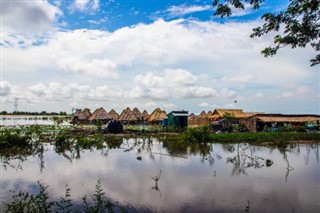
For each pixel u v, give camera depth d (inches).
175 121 1863.9
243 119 1931.6
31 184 533.6
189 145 1177.4
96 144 1119.0
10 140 1015.6
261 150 1039.0
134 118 2411.4
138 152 963.3
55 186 518.0
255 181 557.9
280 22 259.9
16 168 682.8
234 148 1080.8
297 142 1336.1
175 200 438.0
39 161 781.9
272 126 1886.1
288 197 455.8
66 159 815.7
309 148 1121.4
